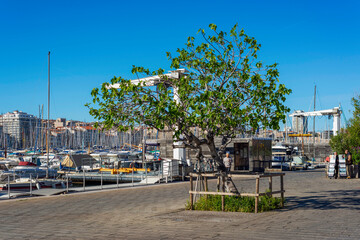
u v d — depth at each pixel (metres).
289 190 19.33
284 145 57.94
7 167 51.66
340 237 7.82
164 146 38.22
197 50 12.97
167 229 9.65
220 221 10.62
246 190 19.72
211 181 26.83
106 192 20.53
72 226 10.54
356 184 22.30
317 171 39.00
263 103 12.39
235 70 12.83
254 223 10.05
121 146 98.38
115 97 12.16
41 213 13.36
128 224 10.72
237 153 37.75
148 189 21.89
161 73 12.57
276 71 12.40
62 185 29.91
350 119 29.77
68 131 134.88
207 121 12.34
